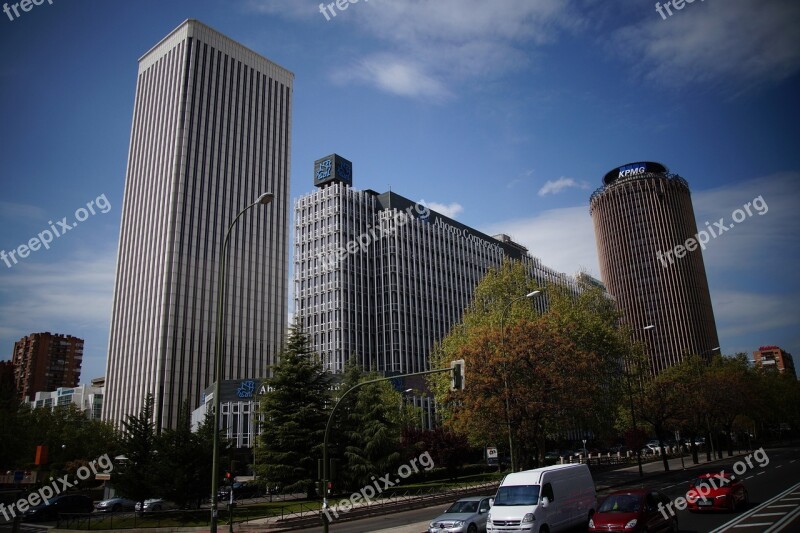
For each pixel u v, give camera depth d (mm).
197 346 125188
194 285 127500
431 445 58656
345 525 31938
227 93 143375
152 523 35219
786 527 21766
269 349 138500
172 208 127750
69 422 84375
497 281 59656
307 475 45688
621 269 184125
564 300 57281
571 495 23641
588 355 45125
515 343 41312
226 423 78625
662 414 60125
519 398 39000
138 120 144750
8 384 64562
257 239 141875
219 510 38531
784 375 117625
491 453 35688
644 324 176000
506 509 21312
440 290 132250
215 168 136750
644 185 186625
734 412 76562
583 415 45625
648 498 21109
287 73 160125
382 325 119625
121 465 40688
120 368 127688
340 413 49656
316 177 126500
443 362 58469
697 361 97688
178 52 139375
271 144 150875
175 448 39312
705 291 181750
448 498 41375
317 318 116250
